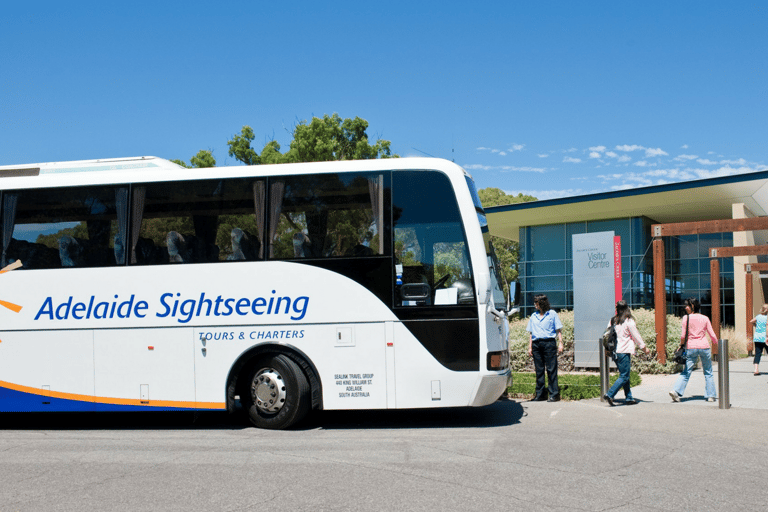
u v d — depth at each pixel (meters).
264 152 37.00
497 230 38.75
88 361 9.18
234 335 8.88
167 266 9.12
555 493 5.55
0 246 9.52
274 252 8.93
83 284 9.27
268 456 7.16
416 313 8.60
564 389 13.07
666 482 5.90
